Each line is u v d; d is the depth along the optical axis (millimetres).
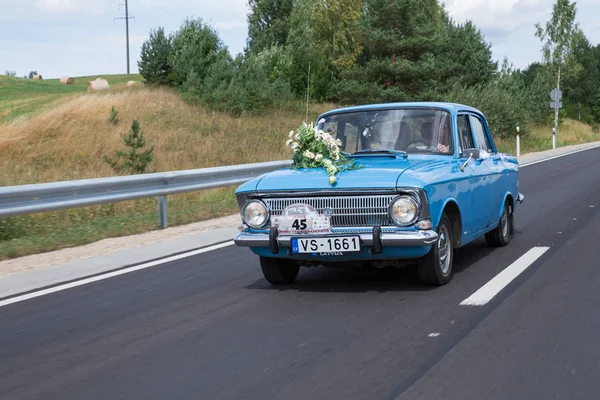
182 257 8773
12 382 4312
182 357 4652
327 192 6223
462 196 7012
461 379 3969
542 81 60062
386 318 5453
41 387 4184
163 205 11539
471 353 4449
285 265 6910
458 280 6805
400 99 46281
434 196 6223
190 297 6543
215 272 7750
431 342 4734
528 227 10258
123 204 14367
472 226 7406
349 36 55562
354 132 7480
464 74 56438
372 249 6152
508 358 4316
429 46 47000
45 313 6156
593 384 3814
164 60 46000
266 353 4652
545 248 8445
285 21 73562
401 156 7051
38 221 12211
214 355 4660
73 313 6105
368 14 47844
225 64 40656
